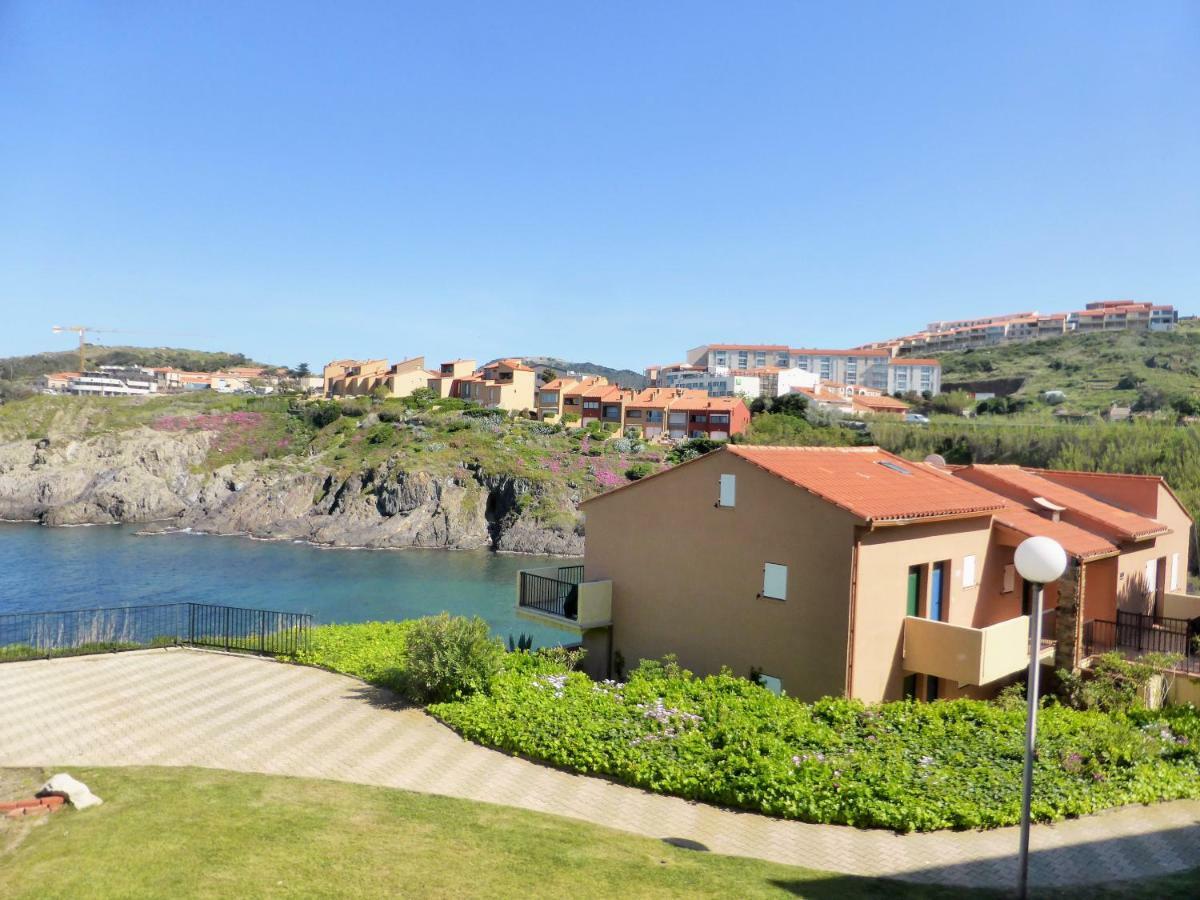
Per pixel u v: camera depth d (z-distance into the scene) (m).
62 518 102.06
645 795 13.95
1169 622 26.77
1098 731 16.12
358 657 21.70
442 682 18.38
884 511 19.14
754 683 19.61
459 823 11.89
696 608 22.19
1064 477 30.55
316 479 103.88
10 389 160.00
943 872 11.16
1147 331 194.88
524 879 10.00
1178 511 30.53
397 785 13.83
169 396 144.75
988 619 23.69
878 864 11.42
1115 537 24.97
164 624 36.56
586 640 24.75
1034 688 9.64
